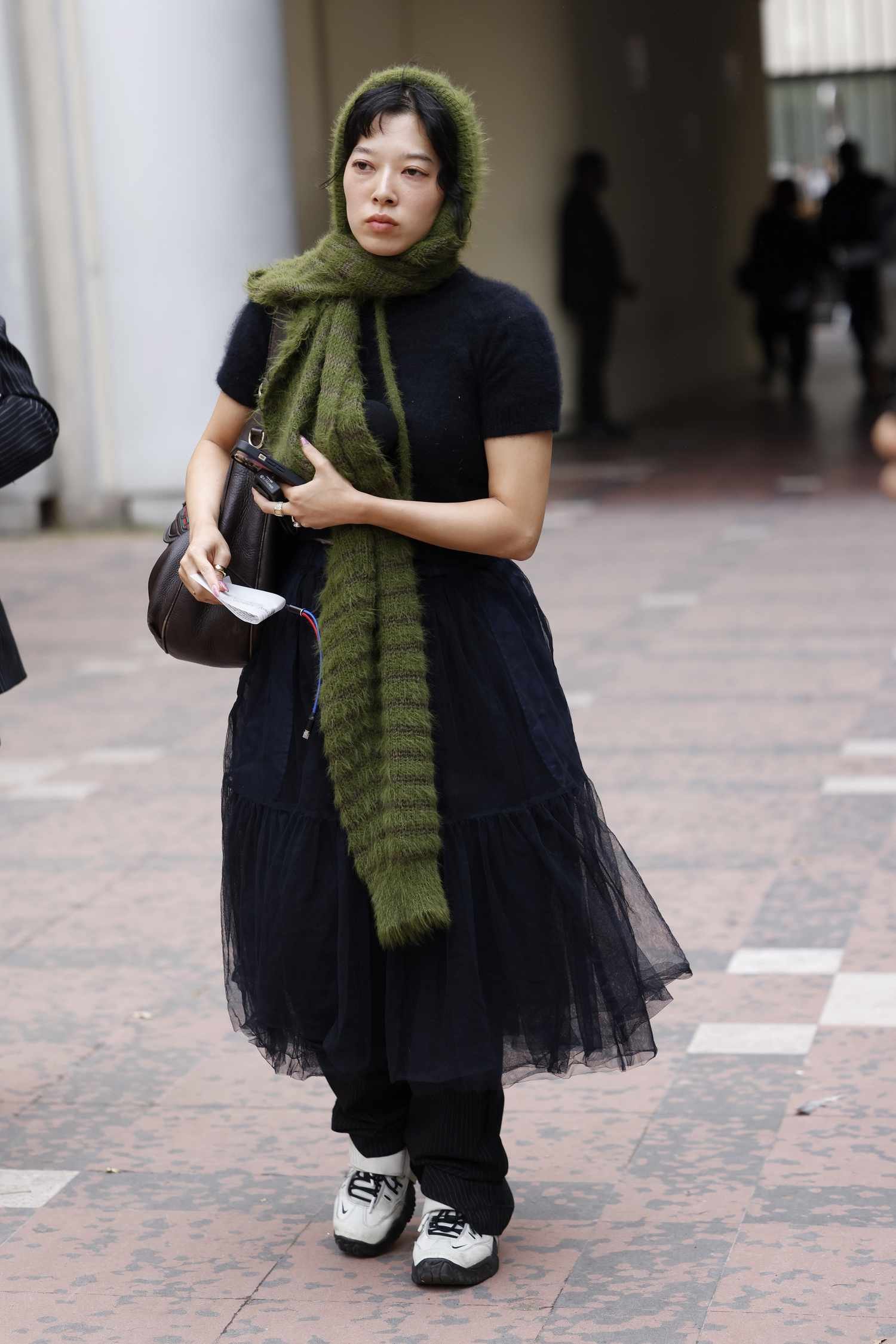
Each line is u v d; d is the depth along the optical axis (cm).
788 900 1499
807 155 10388
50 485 3772
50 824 1822
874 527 3431
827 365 7325
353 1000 906
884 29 10188
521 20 4834
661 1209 998
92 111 3584
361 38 4150
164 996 1357
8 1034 1293
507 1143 1098
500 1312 893
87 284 3662
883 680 2252
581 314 5056
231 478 927
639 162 5800
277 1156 1094
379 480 888
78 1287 934
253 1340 875
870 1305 876
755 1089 1149
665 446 4922
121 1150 1105
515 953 904
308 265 914
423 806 880
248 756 940
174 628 927
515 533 904
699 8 6612
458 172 892
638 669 2383
